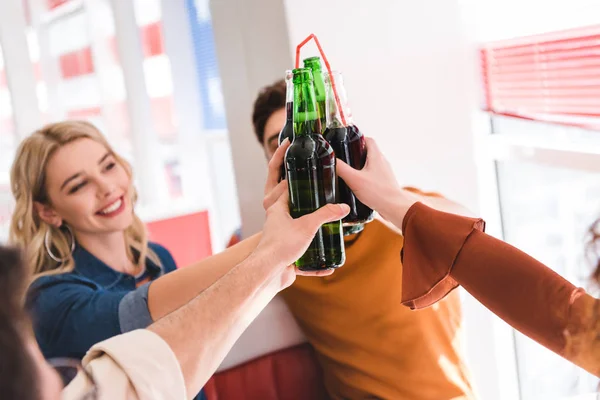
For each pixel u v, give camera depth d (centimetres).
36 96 316
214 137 371
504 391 219
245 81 192
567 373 204
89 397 65
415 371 155
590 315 83
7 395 43
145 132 353
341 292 157
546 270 88
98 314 151
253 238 148
